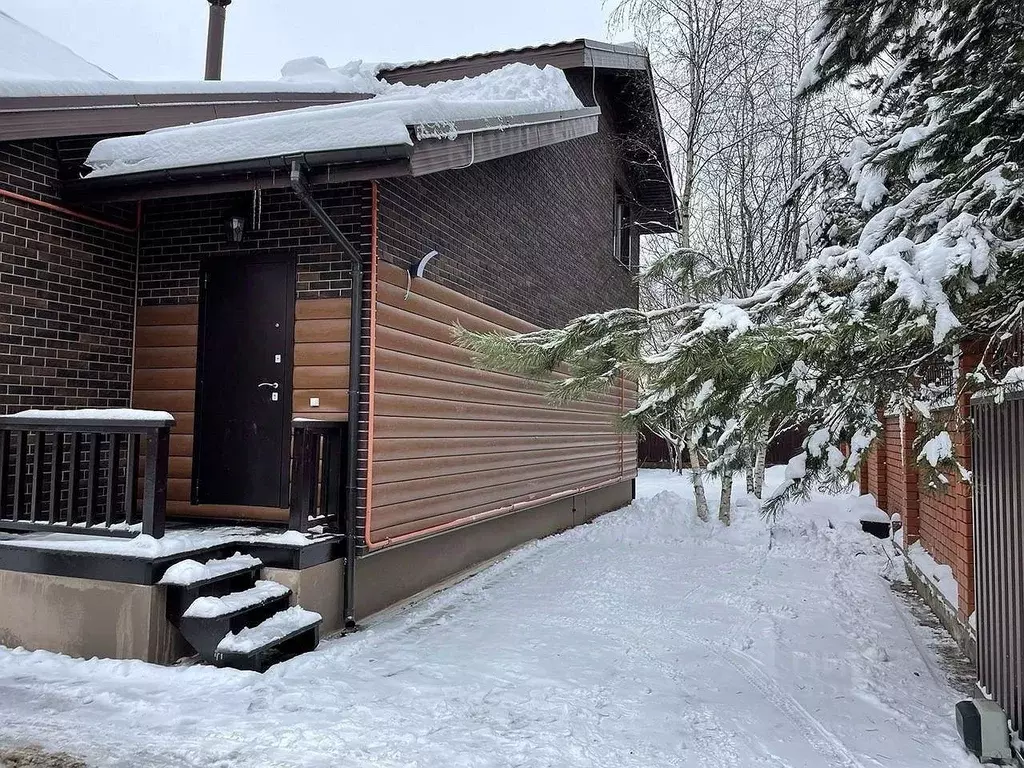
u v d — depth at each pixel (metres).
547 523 9.98
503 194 8.22
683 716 3.83
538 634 5.27
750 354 3.23
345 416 5.46
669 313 3.95
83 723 3.49
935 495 4.88
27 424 4.66
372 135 4.61
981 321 3.98
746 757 3.37
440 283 6.63
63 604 4.45
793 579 7.38
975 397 4.14
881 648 5.12
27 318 5.20
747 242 11.63
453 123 5.37
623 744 3.46
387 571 5.96
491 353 4.12
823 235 6.26
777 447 21.22
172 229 6.03
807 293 3.70
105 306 5.82
